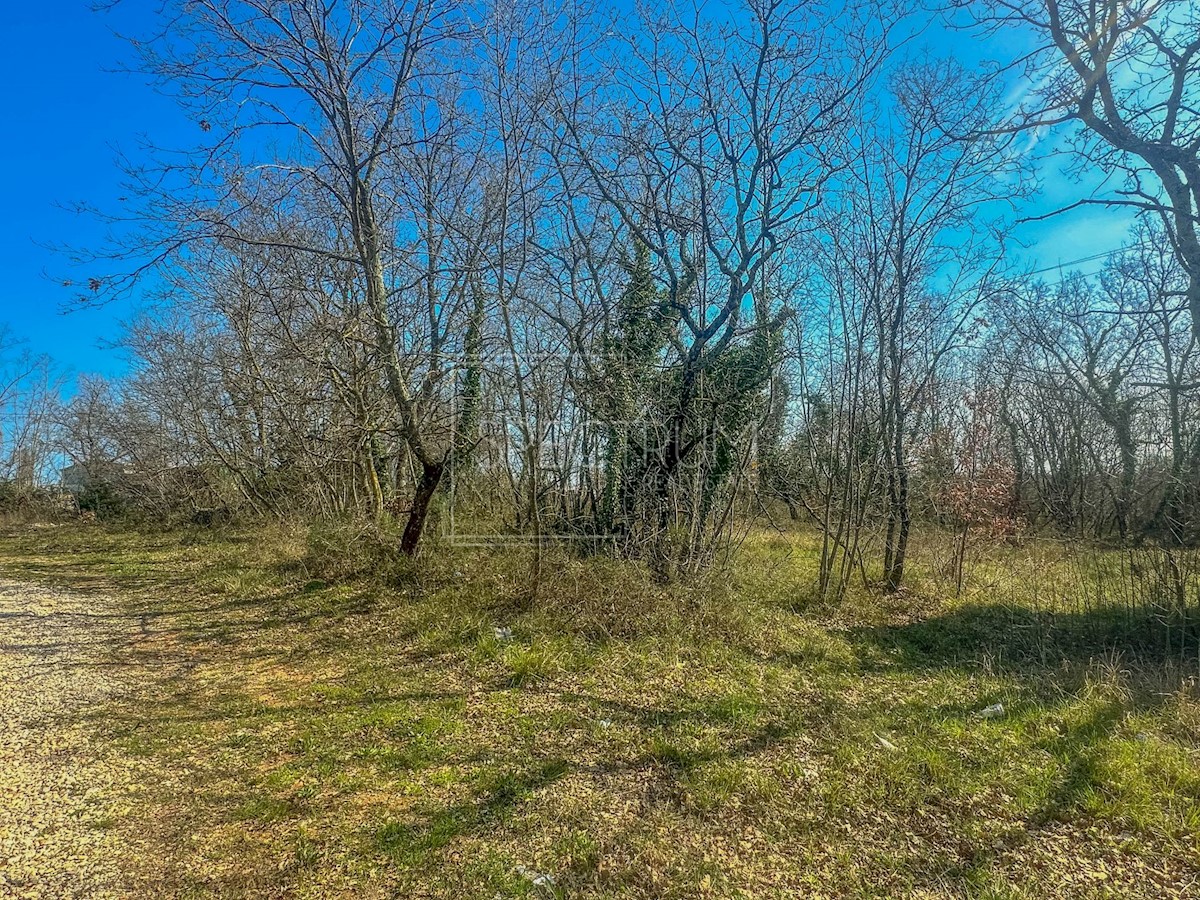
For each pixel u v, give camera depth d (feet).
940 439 42.39
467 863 11.43
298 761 15.20
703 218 31.27
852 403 34.68
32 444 96.84
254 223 34.53
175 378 61.93
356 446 35.81
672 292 32.60
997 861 11.66
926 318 39.99
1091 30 20.34
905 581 37.93
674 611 25.68
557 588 26.66
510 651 22.41
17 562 46.16
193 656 23.54
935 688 20.85
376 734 16.66
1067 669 21.95
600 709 18.30
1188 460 28.76
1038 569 37.22
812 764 15.21
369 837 12.17
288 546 40.22
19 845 11.66
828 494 34.17
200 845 11.87
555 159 31.45
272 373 47.52
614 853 11.76
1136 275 49.83
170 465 65.51
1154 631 24.61
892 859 11.68
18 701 18.69
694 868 11.34
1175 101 21.13
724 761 15.24
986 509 38.06
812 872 11.34
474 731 16.84
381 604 29.19
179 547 51.90
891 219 35.60
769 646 24.54
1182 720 17.13
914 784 14.19
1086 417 67.77
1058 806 13.35
